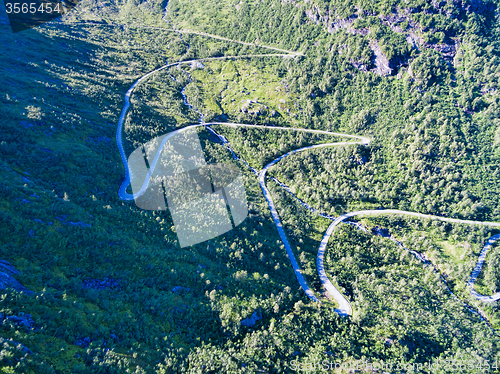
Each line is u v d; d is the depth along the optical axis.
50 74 144.62
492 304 105.31
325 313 89.44
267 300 87.06
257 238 105.81
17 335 53.38
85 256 76.25
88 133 118.50
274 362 74.44
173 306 76.12
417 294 105.00
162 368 63.09
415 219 132.75
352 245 120.94
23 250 70.00
